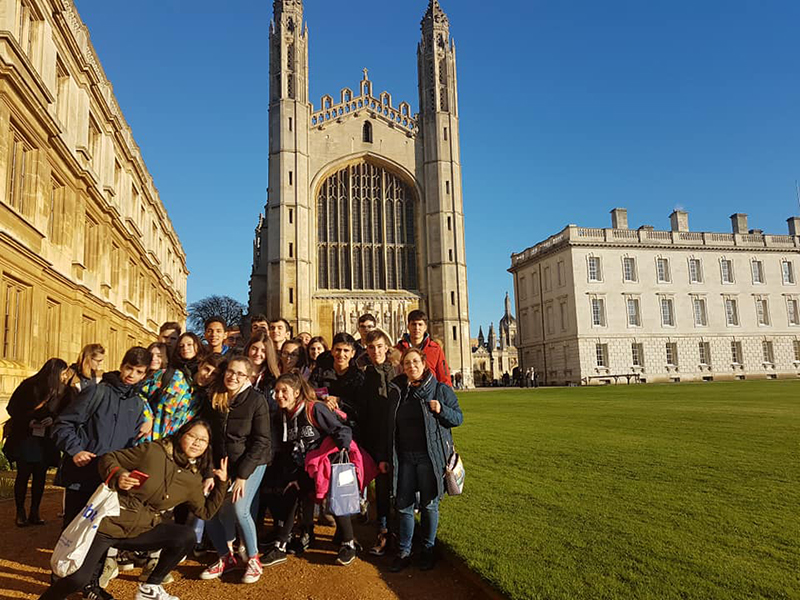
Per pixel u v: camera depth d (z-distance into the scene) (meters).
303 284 51.50
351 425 6.93
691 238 60.09
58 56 17.62
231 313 96.50
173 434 5.89
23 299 15.07
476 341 119.25
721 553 5.54
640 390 36.28
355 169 56.28
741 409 20.08
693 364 57.62
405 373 6.43
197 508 5.43
